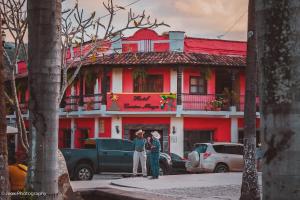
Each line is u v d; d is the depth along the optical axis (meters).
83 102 34.91
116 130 33.59
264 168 3.29
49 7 5.70
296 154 3.16
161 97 33.16
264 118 3.29
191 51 35.00
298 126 3.17
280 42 3.22
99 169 21.67
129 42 34.59
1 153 4.87
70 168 21.00
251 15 12.16
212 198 12.48
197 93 33.81
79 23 11.26
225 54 35.91
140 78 33.53
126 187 15.32
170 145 33.47
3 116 4.89
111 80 33.78
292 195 3.15
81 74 34.16
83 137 35.97
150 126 33.72
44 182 5.67
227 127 34.59
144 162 19.28
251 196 11.82
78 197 9.60
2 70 4.92
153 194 12.80
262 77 3.31
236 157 24.34
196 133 34.03
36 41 5.69
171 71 33.41
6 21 9.82
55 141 5.76
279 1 3.22
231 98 34.06
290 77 3.19
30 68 5.74
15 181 10.34
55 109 5.76
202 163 24.00
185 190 14.53
